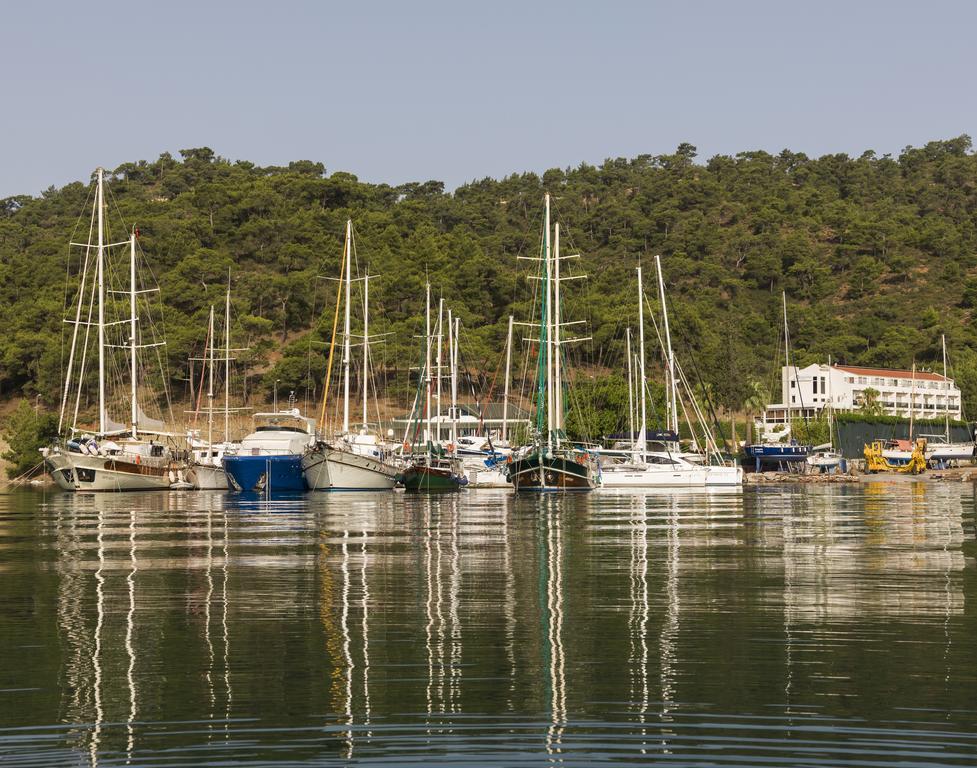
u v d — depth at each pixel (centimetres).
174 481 11550
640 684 2166
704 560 4094
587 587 3378
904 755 1748
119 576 3684
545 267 10475
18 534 5431
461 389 19512
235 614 2925
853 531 5372
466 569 3844
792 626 2712
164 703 2058
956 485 12500
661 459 11794
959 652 2416
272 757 1758
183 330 19512
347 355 11162
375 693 2117
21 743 1838
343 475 10169
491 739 1838
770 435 18675
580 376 17488
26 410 16212
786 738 1830
